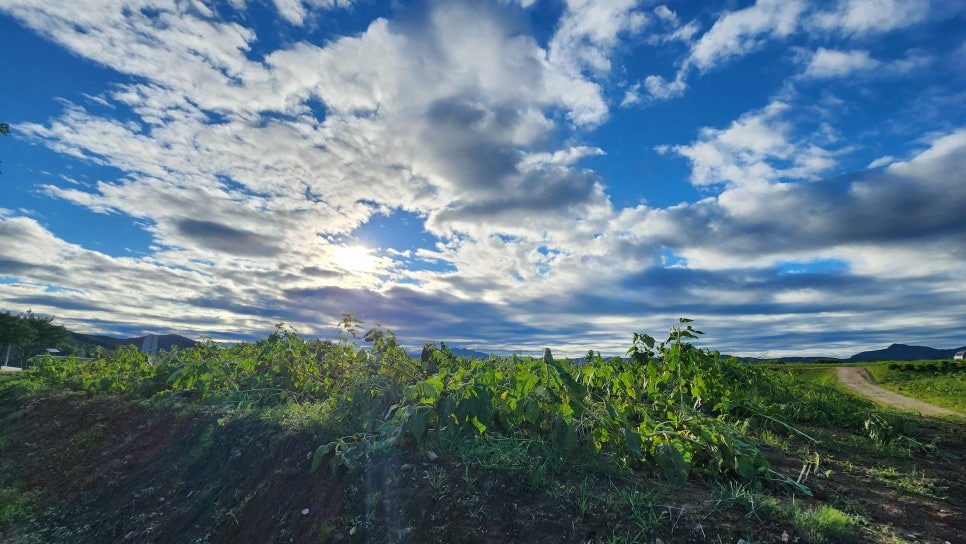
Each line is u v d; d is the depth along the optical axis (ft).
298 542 16.49
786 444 24.06
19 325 179.73
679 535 13.55
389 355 31.48
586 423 19.33
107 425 31.60
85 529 21.98
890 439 26.25
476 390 20.17
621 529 13.89
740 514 14.46
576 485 16.22
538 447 18.72
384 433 20.16
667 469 17.21
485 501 15.56
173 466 24.57
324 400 30.32
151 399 34.58
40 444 32.35
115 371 44.83
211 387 34.73
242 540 17.95
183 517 20.54
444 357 35.04
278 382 34.04
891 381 79.30
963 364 90.99
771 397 34.04
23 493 26.18
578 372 28.89
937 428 30.78
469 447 18.57
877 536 13.73
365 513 16.37
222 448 24.02
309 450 20.58
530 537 14.12
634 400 25.82
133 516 21.84
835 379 85.81
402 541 15.01
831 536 13.42
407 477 17.21
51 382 49.29
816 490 17.40
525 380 20.52
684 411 22.88
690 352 28.99
